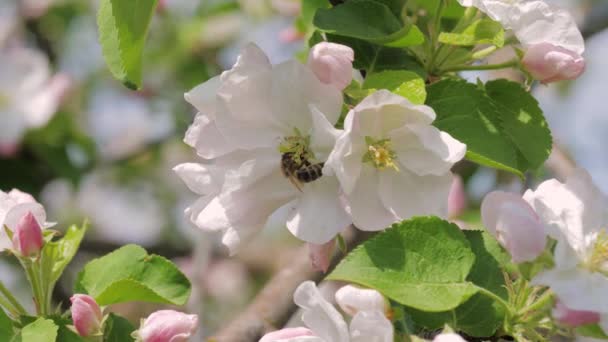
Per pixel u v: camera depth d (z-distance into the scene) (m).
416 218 0.48
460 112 0.52
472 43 0.53
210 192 0.51
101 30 0.52
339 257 0.63
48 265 0.54
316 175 0.50
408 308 0.49
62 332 0.53
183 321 0.52
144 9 0.51
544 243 0.47
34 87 0.96
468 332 0.49
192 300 0.78
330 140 0.49
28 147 0.90
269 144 0.50
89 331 0.52
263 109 0.50
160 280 0.56
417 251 0.48
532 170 0.53
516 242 0.47
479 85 0.53
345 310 0.48
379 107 0.49
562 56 0.52
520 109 0.54
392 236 0.48
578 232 0.48
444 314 0.49
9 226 0.54
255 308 0.65
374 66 0.54
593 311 0.47
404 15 0.54
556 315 0.47
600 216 0.49
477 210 0.79
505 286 0.49
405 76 0.51
